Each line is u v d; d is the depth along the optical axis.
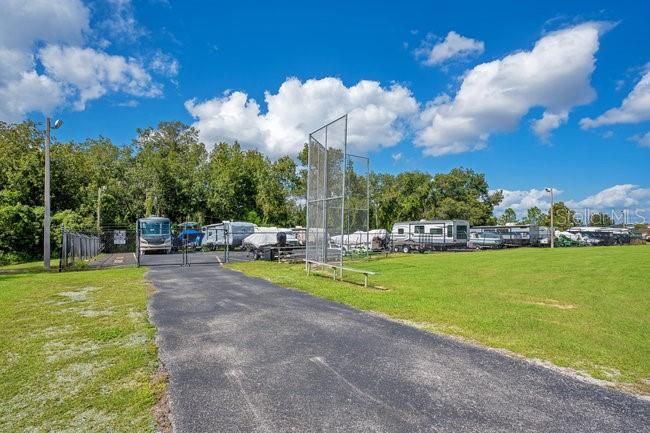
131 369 4.74
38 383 4.36
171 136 62.31
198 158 58.81
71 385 4.30
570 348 5.46
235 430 3.34
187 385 4.28
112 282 12.74
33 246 27.39
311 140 15.19
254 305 8.55
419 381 4.36
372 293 9.88
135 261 22.48
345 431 3.31
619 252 25.27
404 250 29.50
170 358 5.14
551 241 35.56
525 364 4.88
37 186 33.84
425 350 5.41
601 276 13.50
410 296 9.42
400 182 69.06
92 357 5.18
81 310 8.17
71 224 29.20
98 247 31.95
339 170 13.08
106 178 46.31
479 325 6.67
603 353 5.27
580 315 7.51
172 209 45.09
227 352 5.36
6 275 15.40
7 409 3.77
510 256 22.48
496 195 76.25
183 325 6.84
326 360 5.03
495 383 4.30
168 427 3.40
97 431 3.35
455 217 65.94
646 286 11.30
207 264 19.64
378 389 4.15
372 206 55.22
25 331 6.47
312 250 14.80
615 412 3.66
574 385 4.25
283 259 20.44
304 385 4.26
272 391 4.11
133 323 6.98
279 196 50.69
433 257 21.95
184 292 10.44
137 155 55.22
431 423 3.44
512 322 6.89
